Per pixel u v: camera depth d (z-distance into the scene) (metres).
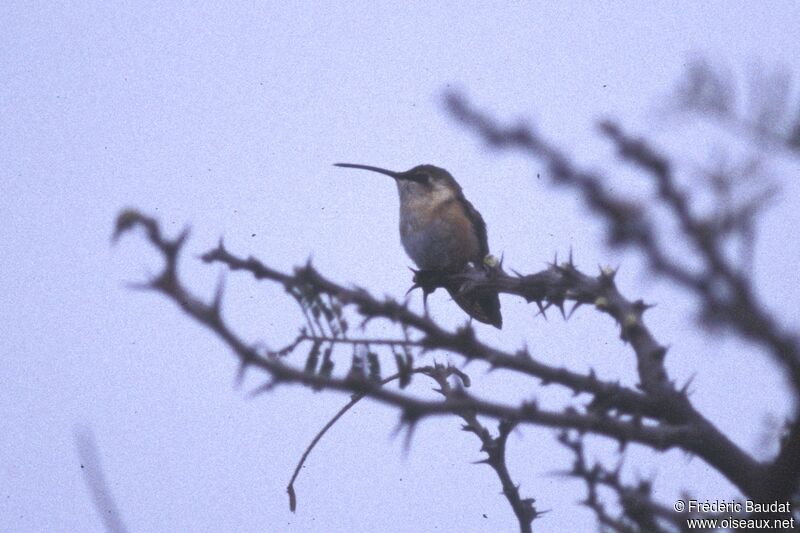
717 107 2.63
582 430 4.85
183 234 3.31
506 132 2.81
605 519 4.90
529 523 6.46
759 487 4.92
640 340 6.16
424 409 4.17
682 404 5.51
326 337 5.17
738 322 2.53
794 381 2.53
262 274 5.20
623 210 2.69
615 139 2.72
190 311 3.50
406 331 5.30
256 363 3.70
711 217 2.60
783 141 2.59
